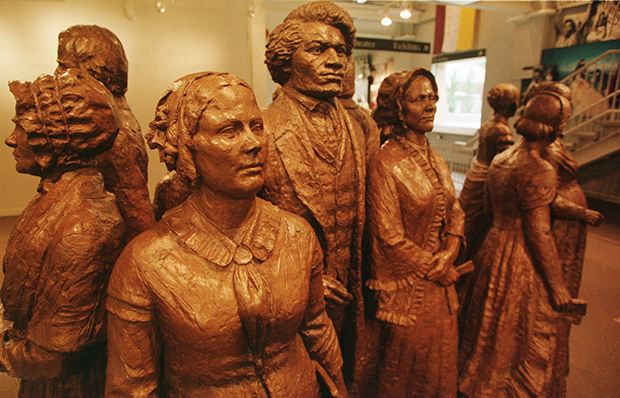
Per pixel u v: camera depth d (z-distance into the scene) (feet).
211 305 2.65
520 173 5.43
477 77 10.30
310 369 3.30
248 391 2.91
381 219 4.67
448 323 5.06
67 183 3.07
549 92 5.32
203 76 2.70
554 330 5.53
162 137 2.79
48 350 2.95
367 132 5.00
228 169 2.58
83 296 2.93
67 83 2.88
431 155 5.06
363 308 4.83
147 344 2.77
